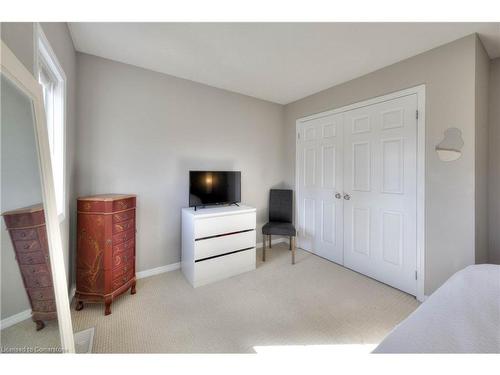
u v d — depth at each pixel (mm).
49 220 1147
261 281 2480
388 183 2385
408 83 2207
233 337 1625
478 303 940
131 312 1899
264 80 2803
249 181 3424
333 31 1824
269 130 3619
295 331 1694
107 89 2287
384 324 1784
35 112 1114
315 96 3227
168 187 2680
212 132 3014
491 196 2152
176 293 2217
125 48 2102
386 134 2391
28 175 1048
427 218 2078
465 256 1855
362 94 2627
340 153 2893
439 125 1996
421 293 2109
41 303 1055
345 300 2113
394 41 1947
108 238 1865
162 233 2654
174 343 1558
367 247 2600
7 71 892
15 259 941
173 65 2430
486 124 2066
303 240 3490
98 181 2256
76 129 2139
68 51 1855
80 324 1737
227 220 2566
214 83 2902
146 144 2521
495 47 1973
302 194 3477
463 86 1859
